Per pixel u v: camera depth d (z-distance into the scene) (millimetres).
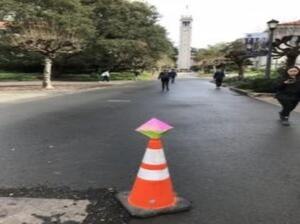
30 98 21062
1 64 52344
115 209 4730
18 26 30172
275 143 9023
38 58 45406
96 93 26297
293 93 11969
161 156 4680
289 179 6133
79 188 5539
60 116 13484
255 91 25656
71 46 30547
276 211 4789
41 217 4484
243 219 4531
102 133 10047
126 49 46906
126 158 7336
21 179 5953
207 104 18797
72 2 33125
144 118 13203
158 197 4617
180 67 158375
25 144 8516
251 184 5836
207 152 7930
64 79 47438
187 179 6027
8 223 4309
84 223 4332
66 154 7625
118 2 47344
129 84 41438
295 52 26188
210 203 5008
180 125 11633
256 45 49031
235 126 11641
